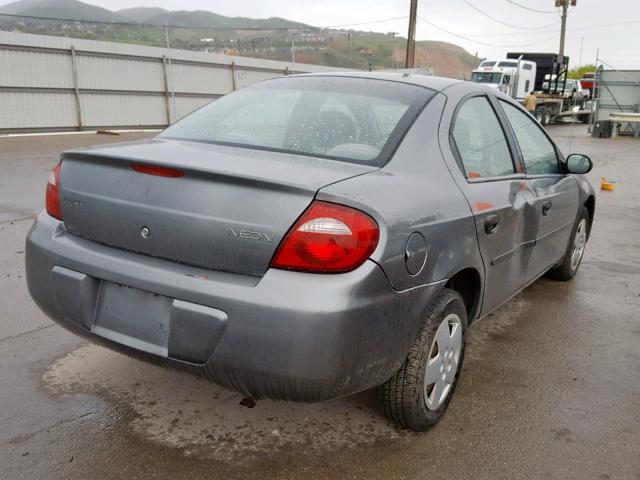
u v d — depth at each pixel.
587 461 2.53
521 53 32.22
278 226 2.04
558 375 3.34
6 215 6.87
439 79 3.18
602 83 25.70
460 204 2.61
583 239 5.16
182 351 2.15
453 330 2.72
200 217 2.13
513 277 3.35
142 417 2.71
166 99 24.25
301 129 2.67
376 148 2.52
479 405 2.96
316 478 2.35
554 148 4.27
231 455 2.46
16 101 19.09
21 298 4.12
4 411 2.70
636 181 12.23
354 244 2.04
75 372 3.09
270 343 2.01
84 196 2.43
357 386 2.20
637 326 4.13
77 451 2.44
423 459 2.49
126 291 2.31
